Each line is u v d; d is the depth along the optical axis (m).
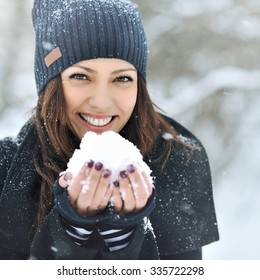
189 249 2.05
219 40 6.22
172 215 2.04
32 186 1.86
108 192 1.52
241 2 6.20
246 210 5.96
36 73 2.02
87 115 1.83
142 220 1.61
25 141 1.91
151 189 1.56
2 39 10.16
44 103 1.87
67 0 1.97
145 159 2.05
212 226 2.13
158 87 6.27
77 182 1.51
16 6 10.27
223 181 6.19
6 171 1.91
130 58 1.93
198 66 6.29
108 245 1.62
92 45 1.88
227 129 6.17
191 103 6.08
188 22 6.22
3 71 9.84
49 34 1.94
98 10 1.92
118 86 1.84
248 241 5.48
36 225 1.82
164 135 2.10
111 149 1.52
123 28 1.93
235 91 6.14
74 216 1.53
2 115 8.58
